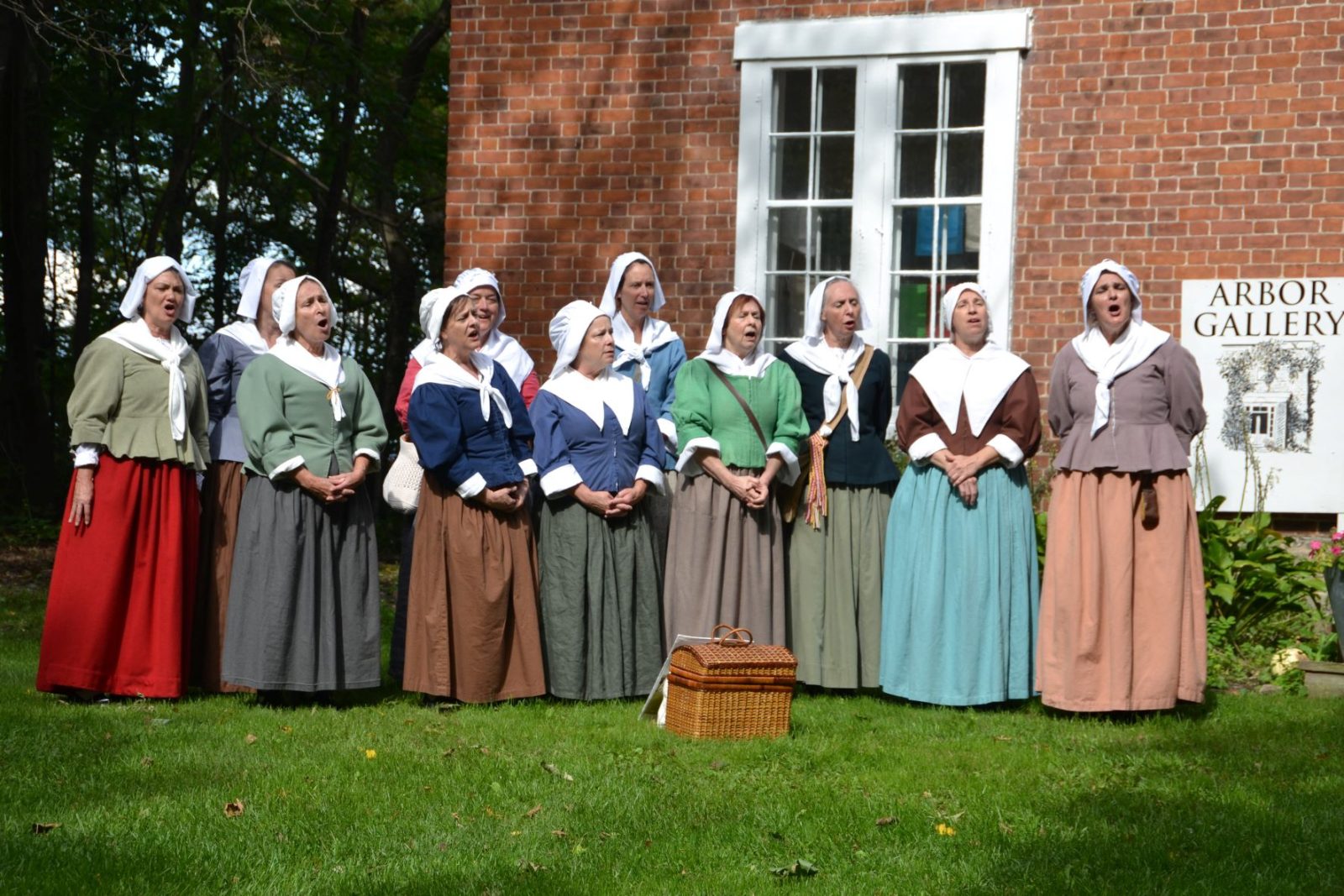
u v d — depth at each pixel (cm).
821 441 672
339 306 2034
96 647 617
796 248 910
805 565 670
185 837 408
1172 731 575
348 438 640
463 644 627
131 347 632
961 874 389
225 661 616
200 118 1586
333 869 385
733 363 673
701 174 924
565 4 945
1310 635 750
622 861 398
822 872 391
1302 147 824
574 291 944
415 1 1920
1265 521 789
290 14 1557
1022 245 868
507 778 486
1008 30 866
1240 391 830
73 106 1482
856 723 595
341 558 628
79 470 621
